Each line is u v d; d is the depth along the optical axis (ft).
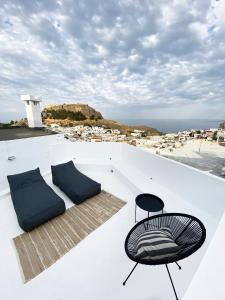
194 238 4.58
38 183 10.59
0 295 5.09
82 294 5.13
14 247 6.83
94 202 10.28
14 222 8.35
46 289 5.26
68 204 10.05
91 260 6.27
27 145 12.83
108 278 5.60
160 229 5.51
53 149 15.43
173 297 4.98
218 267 2.83
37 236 7.43
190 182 9.02
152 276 5.60
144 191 10.36
